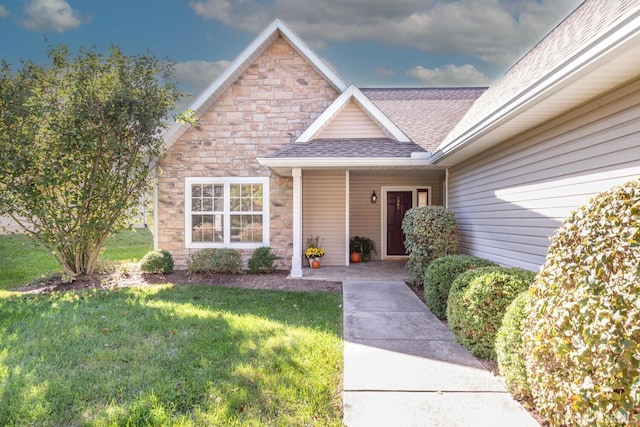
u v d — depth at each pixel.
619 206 2.35
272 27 9.95
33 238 8.11
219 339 4.45
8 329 4.80
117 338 4.47
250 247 10.33
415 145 9.25
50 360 3.84
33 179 7.64
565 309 2.39
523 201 5.79
